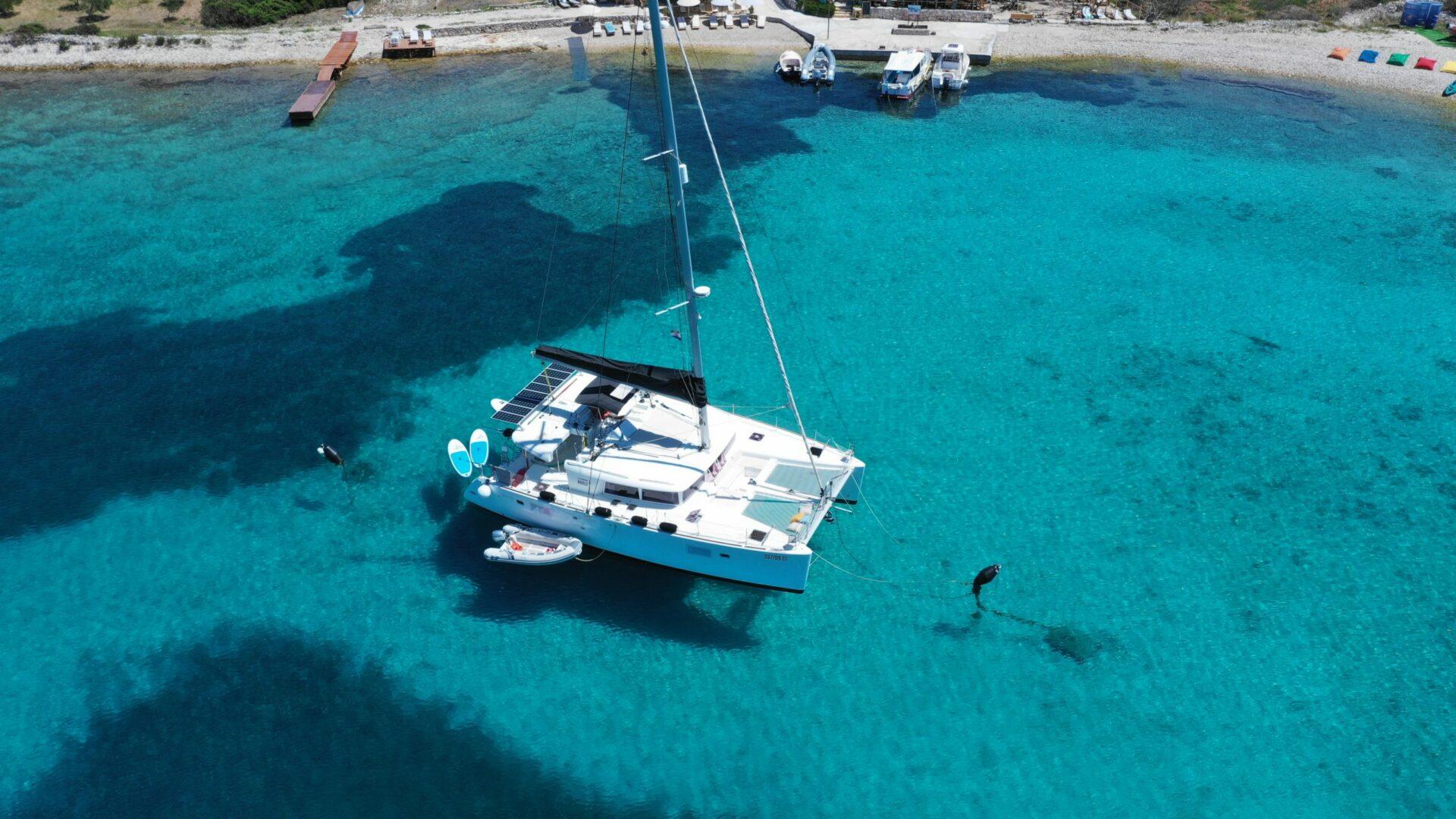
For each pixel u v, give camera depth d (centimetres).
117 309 3931
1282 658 2512
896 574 2769
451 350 3694
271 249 4309
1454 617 2614
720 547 2538
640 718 2398
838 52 6259
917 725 2373
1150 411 3372
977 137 5278
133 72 6081
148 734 2373
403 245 4331
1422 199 4638
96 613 2683
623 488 2670
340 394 3481
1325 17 6644
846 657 2538
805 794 2233
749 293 4019
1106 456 3181
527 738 2358
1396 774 2247
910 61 5747
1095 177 4875
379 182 4850
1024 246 4325
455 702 2441
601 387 2856
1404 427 3294
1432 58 5981
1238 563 2788
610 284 4075
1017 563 2798
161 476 3131
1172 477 3094
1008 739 2338
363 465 3180
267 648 2584
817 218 4556
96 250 4303
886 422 3334
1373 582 2719
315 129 5388
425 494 3069
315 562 2834
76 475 3134
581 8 6812
